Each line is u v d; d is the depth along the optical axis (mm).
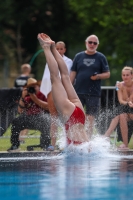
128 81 20938
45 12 68688
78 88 21125
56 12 69562
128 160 16266
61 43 21266
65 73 17531
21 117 19609
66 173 13570
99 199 10391
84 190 11289
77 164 15305
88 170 14070
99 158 16734
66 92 17312
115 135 21297
